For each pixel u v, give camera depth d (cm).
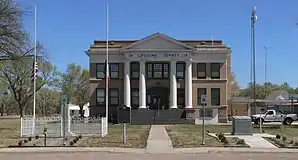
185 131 4084
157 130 4228
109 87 6494
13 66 7250
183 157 2148
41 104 11681
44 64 7569
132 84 6494
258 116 5675
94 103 6481
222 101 6512
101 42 6725
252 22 4384
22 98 8044
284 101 8156
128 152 2373
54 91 11438
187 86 6406
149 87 6525
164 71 6544
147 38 6406
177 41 6394
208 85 6525
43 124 3806
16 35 4306
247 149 2500
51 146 2662
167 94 6525
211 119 6400
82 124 3538
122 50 6419
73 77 10494
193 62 6550
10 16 4250
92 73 6519
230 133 3675
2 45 4259
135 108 6438
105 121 3619
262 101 8231
